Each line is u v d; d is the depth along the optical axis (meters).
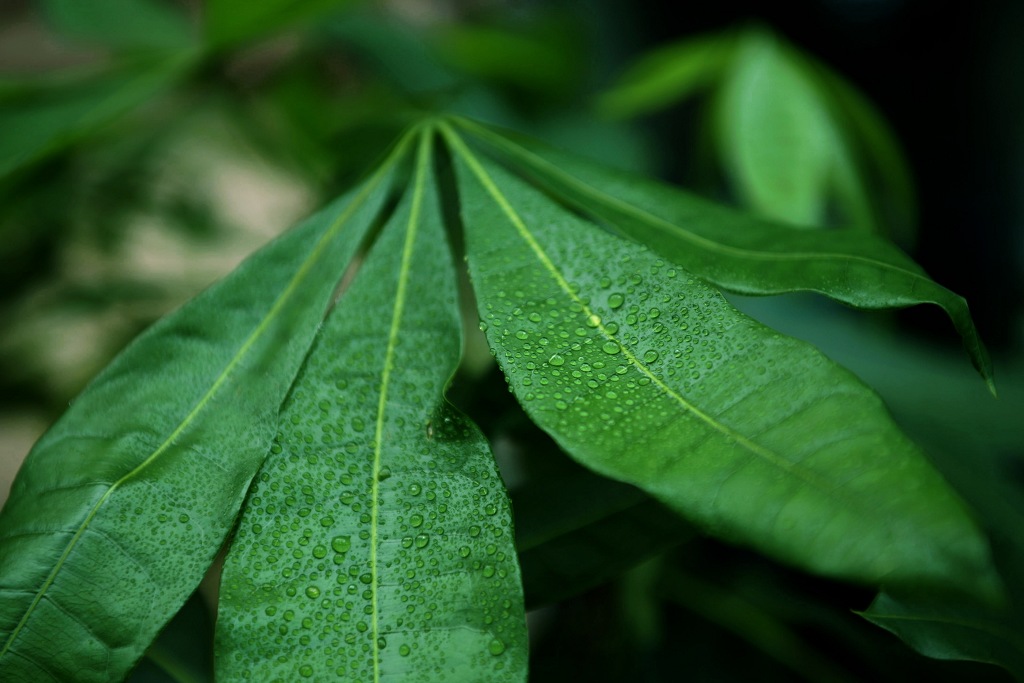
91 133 0.46
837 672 0.42
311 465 0.28
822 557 0.24
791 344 0.26
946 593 0.23
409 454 0.28
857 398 0.25
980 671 0.36
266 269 0.31
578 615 0.46
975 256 0.79
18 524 0.27
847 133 0.57
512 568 0.26
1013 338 0.62
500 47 0.64
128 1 0.55
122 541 0.27
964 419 0.43
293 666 0.26
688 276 0.28
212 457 0.28
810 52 0.86
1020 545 0.37
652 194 0.33
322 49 0.66
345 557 0.26
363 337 0.29
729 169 0.50
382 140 0.45
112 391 0.29
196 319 0.30
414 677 0.25
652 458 0.25
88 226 0.61
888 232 0.62
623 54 0.91
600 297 0.28
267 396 0.29
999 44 0.77
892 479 0.24
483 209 0.31
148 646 0.26
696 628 0.44
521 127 0.66
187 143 0.71
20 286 0.57
